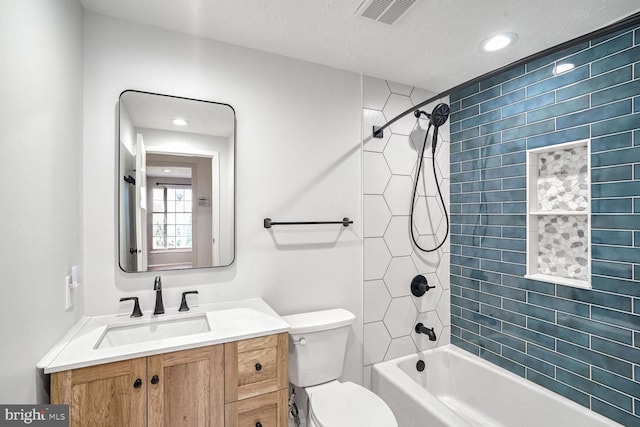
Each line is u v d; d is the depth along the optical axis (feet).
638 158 4.57
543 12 4.58
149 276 4.99
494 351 6.79
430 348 7.61
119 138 4.80
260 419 4.25
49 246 3.43
